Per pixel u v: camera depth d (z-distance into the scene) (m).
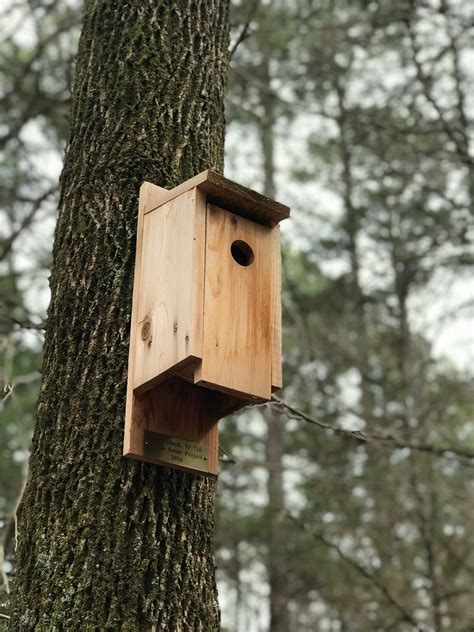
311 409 10.87
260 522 11.02
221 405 3.32
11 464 9.88
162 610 2.91
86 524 2.99
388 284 12.88
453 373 12.41
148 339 3.25
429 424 10.16
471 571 9.41
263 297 3.41
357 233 12.80
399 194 11.92
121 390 3.21
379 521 11.04
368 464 10.89
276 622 11.45
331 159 12.72
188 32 3.91
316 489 10.78
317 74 10.95
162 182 3.54
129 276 3.38
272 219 3.51
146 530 3.02
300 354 11.07
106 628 2.84
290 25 10.70
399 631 9.44
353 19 10.06
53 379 3.28
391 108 10.91
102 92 3.73
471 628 8.95
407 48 10.89
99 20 3.93
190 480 3.20
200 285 3.23
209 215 3.34
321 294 13.01
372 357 13.14
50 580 2.93
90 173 3.57
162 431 3.19
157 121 3.65
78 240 3.46
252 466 7.96
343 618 11.70
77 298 3.36
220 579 11.55
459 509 9.82
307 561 10.49
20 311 7.43
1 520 4.70
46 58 8.95
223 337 3.24
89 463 3.09
